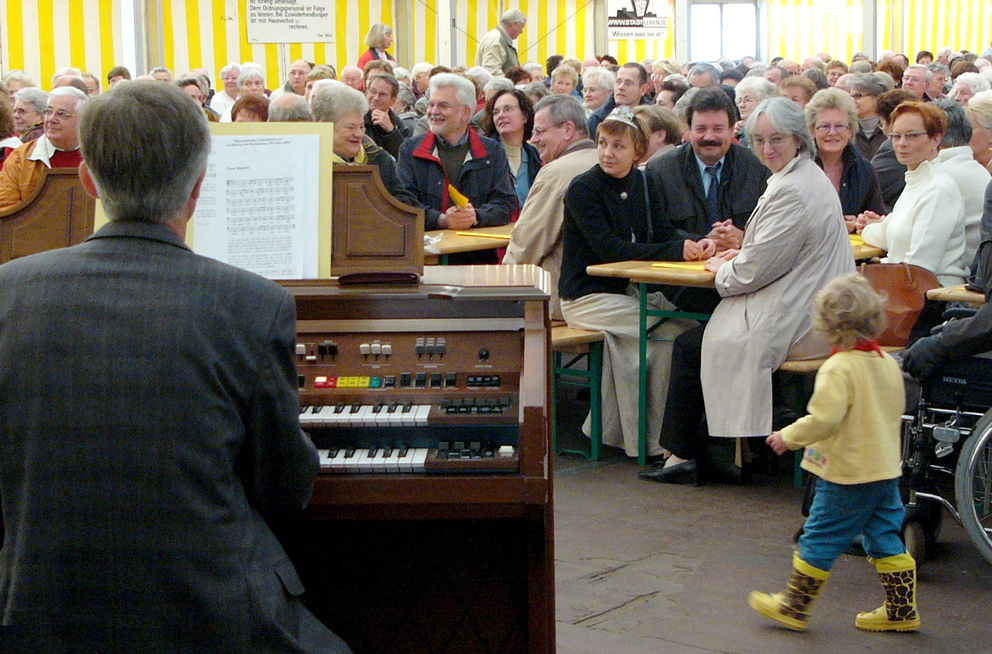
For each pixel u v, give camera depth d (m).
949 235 4.67
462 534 2.79
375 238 2.64
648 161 5.45
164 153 1.86
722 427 4.38
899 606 3.24
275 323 1.88
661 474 4.73
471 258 5.87
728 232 4.92
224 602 1.78
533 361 2.37
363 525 2.80
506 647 2.83
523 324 2.55
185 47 10.55
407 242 2.63
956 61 10.77
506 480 2.24
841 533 3.21
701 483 4.71
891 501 3.23
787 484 4.72
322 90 5.14
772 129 4.26
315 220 2.61
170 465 1.76
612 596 3.53
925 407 3.60
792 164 4.31
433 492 2.25
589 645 3.18
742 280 4.30
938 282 4.35
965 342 3.40
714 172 5.25
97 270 1.83
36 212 2.69
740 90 7.18
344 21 11.15
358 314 2.56
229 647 1.79
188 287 1.83
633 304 4.98
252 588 1.84
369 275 2.61
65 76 8.37
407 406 2.41
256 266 2.59
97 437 1.76
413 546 2.80
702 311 5.01
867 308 3.11
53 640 1.75
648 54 13.97
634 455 5.00
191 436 1.77
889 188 6.10
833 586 3.64
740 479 4.75
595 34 13.52
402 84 8.88
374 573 2.82
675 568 3.76
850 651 3.14
